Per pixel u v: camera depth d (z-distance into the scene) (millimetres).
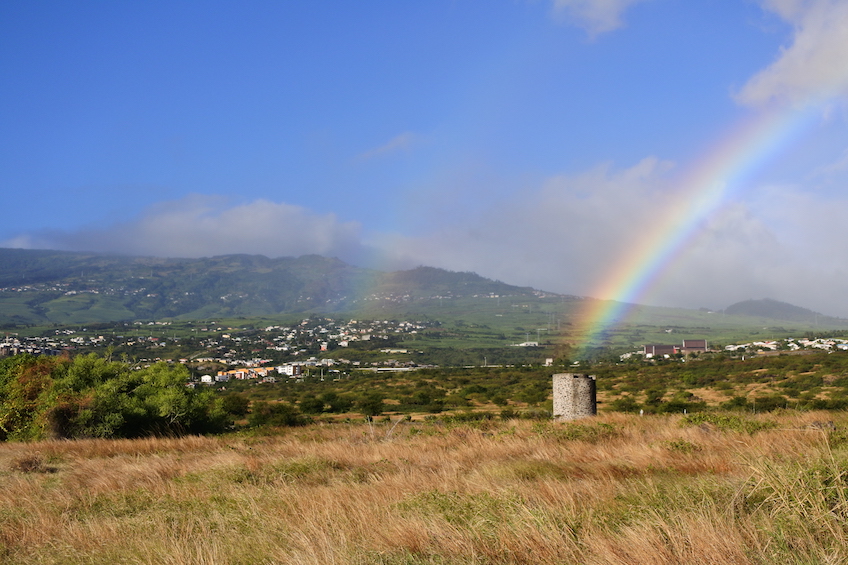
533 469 11875
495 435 19297
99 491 12438
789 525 6676
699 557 6125
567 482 10367
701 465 11320
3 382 36500
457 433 20609
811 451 10117
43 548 8273
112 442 23344
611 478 10328
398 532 7535
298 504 9641
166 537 8172
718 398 60188
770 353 130875
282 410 45188
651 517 7191
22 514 10141
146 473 14477
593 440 17094
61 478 15055
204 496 11141
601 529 7168
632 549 6434
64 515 9836
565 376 28125
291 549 7188
